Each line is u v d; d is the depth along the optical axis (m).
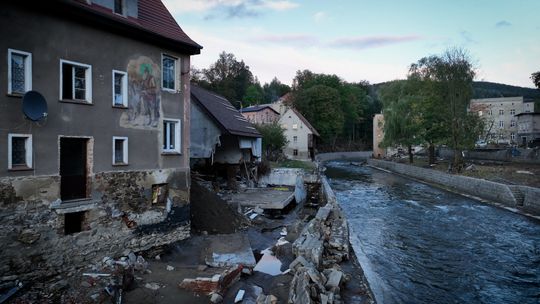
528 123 64.00
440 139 44.31
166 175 13.83
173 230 14.03
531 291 12.74
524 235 19.66
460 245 17.88
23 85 9.70
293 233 17.25
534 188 25.23
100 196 11.45
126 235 12.24
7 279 9.23
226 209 18.45
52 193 10.15
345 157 91.38
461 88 39.75
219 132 23.69
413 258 15.94
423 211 26.14
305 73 95.50
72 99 10.80
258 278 11.64
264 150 47.19
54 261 10.22
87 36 11.04
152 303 9.27
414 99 47.41
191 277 10.84
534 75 56.97
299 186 28.31
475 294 12.48
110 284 9.85
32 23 9.73
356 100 98.19
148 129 13.11
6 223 9.21
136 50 12.63
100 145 11.45
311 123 79.88
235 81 87.56
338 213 19.97
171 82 14.46
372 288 11.40
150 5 14.53
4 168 9.16
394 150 74.81
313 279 10.10
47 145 10.06
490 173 35.12
